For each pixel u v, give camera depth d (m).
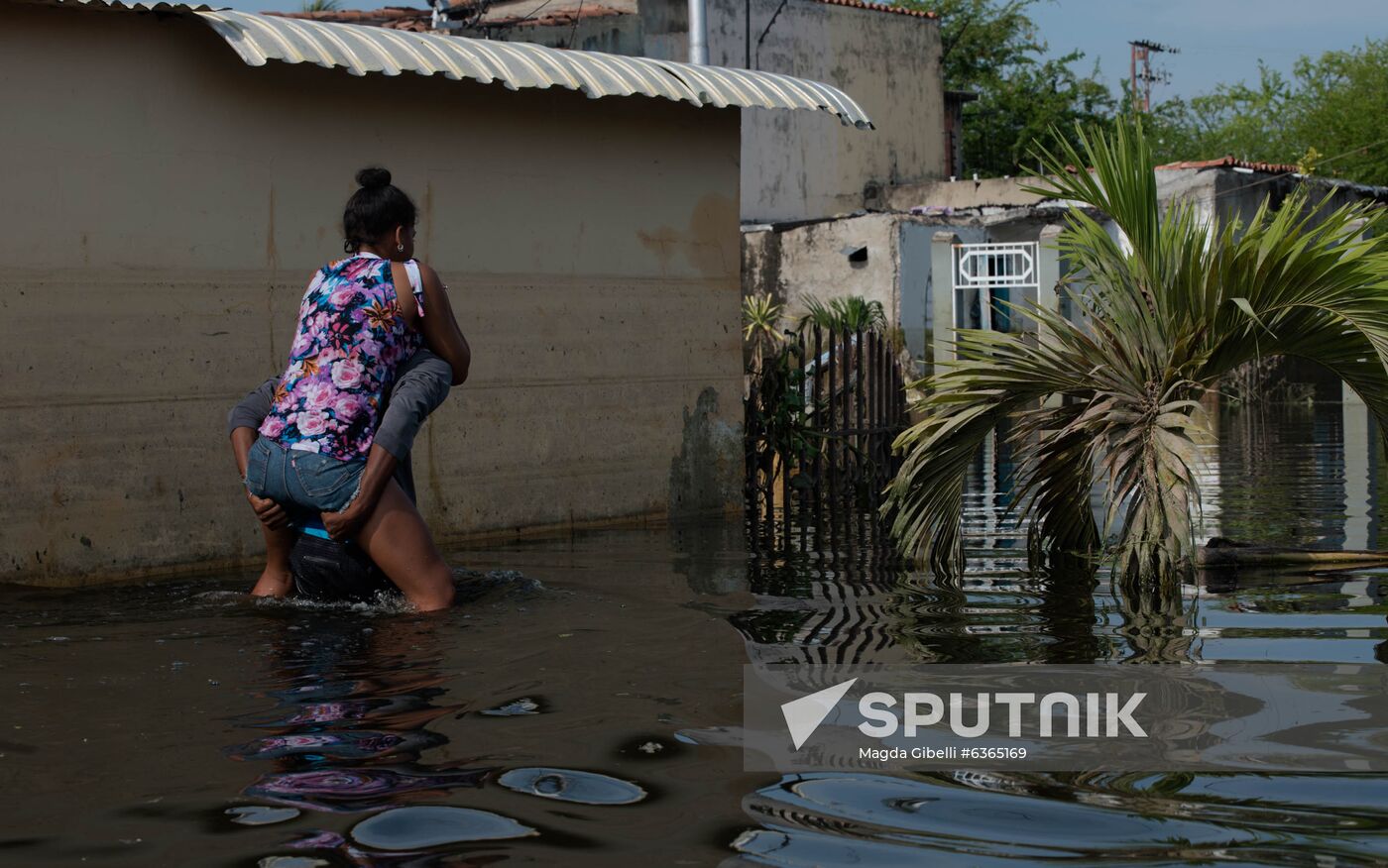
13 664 3.68
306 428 4.54
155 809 2.56
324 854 2.34
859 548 6.45
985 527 7.25
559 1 25.34
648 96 7.05
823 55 27.62
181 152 5.92
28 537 5.47
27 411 5.48
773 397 8.61
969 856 2.35
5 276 5.41
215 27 5.61
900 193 27.94
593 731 3.07
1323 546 6.29
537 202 7.20
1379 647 4.03
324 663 3.70
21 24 5.43
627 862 2.31
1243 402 18.00
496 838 2.42
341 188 6.46
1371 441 12.54
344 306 4.62
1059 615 4.61
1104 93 38.12
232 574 5.86
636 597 4.89
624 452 7.61
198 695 3.36
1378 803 2.61
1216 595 5.04
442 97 6.79
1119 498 5.45
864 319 17.12
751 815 2.54
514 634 4.11
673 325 7.86
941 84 30.00
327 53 5.78
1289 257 5.43
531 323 7.17
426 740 3.00
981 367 5.95
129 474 5.78
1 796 2.63
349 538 4.54
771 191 26.83
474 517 6.93
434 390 4.65
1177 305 5.65
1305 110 36.59
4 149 5.40
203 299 6.02
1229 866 2.30
